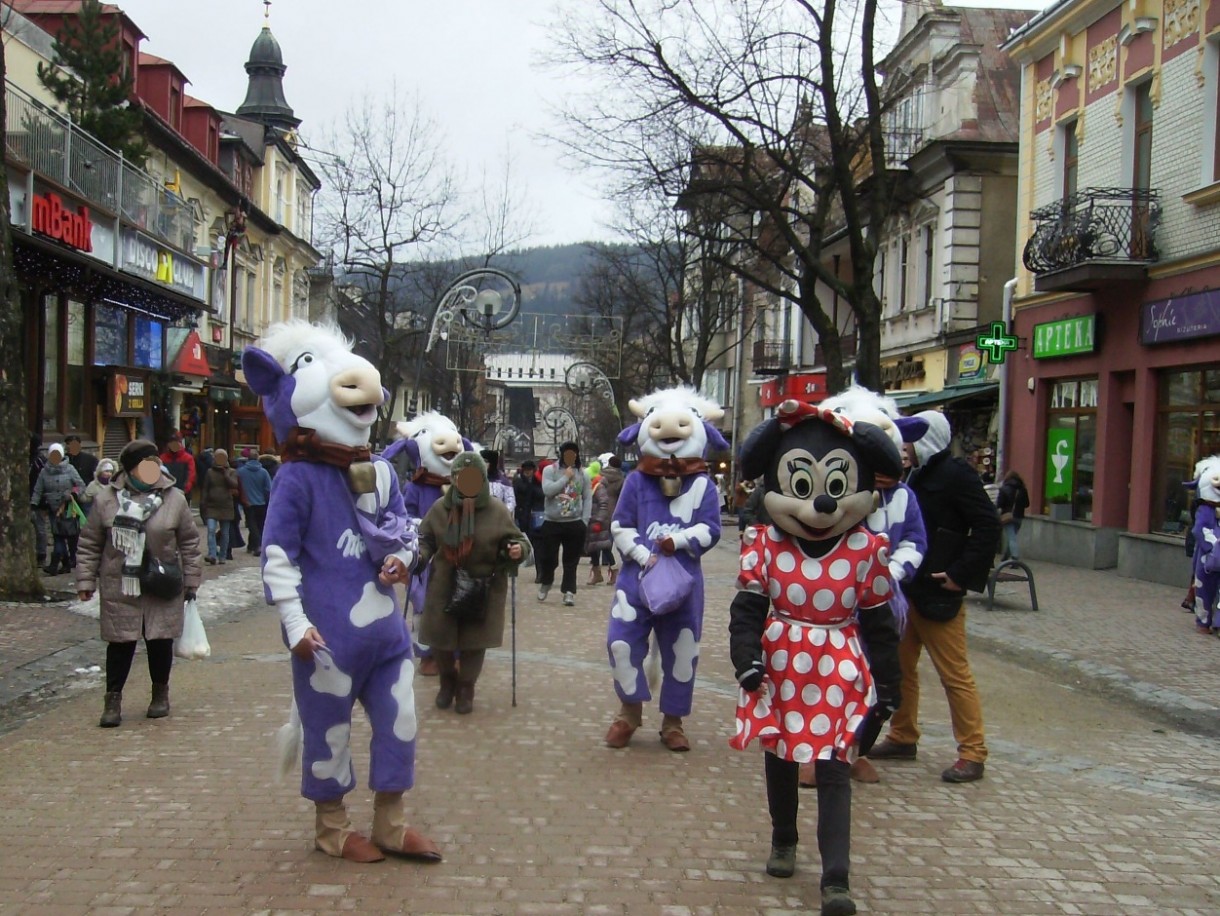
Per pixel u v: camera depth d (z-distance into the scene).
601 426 66.12
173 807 5.43
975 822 5.54
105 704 7.14
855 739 4.44
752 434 4.65
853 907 4.21
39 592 12.27
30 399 19.17
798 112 20.05
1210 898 4.60
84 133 19.12
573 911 4.27
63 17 23.00
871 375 18.20
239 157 35.72
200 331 31.47
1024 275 22.33
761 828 5.32
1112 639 11.66
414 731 4.84
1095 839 5.32
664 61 18.77
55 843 4.90
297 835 5.05
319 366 4.81
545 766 6.36
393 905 4.28
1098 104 19.86
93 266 19.00
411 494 9.95
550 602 14.24
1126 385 18.94
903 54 29.89
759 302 47.44
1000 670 10.16
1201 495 12.31
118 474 7.29
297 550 4.73
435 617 7.58
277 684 8.44
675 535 6.86
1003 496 16.94
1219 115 16.69
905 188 27.59
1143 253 17.75
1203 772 6.76
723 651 10.78
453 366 34.59
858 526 4.65
